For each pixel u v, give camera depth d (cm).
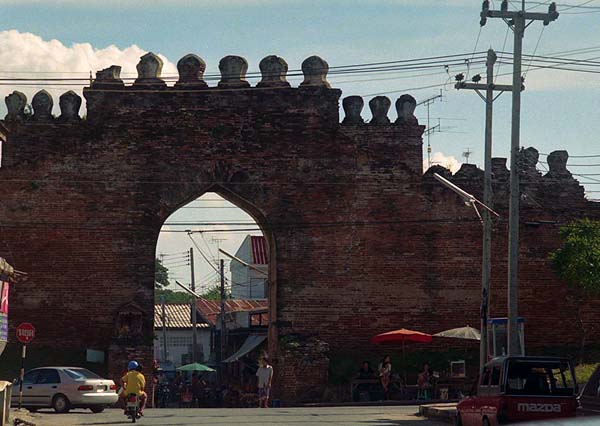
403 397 4156
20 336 3138
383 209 4347
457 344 4319
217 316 7019
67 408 3322
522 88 3244
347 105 4503
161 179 4306
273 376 4300
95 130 4297
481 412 2191
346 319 4297
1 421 2411
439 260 4338
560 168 4478
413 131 4553
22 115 4434
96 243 4259
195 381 5109
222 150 4331
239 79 4366
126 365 4112
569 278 4219
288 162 4347
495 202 4419
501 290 4384
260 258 7512
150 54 4353
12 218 4241
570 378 2155
